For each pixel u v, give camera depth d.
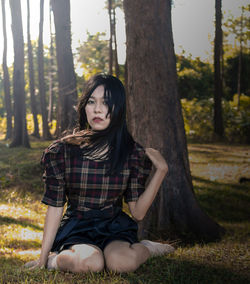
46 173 2.59
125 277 2.41
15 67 20.03
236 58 26.05
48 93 38.44
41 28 22.89
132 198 2.68
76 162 2.55
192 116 21.56
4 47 26.94
